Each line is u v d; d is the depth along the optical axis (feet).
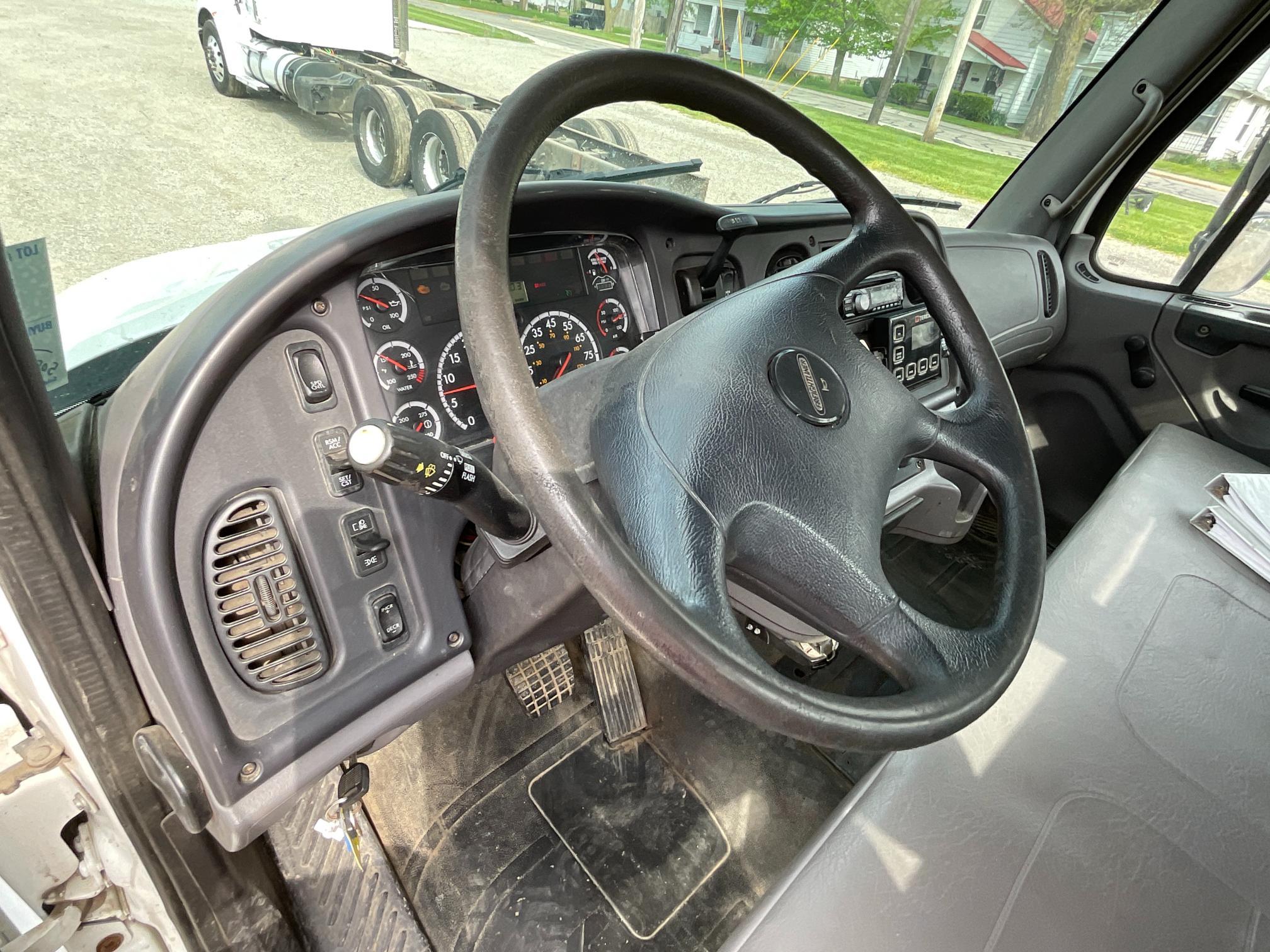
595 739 5.08
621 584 1.59
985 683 2.16
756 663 1.74
